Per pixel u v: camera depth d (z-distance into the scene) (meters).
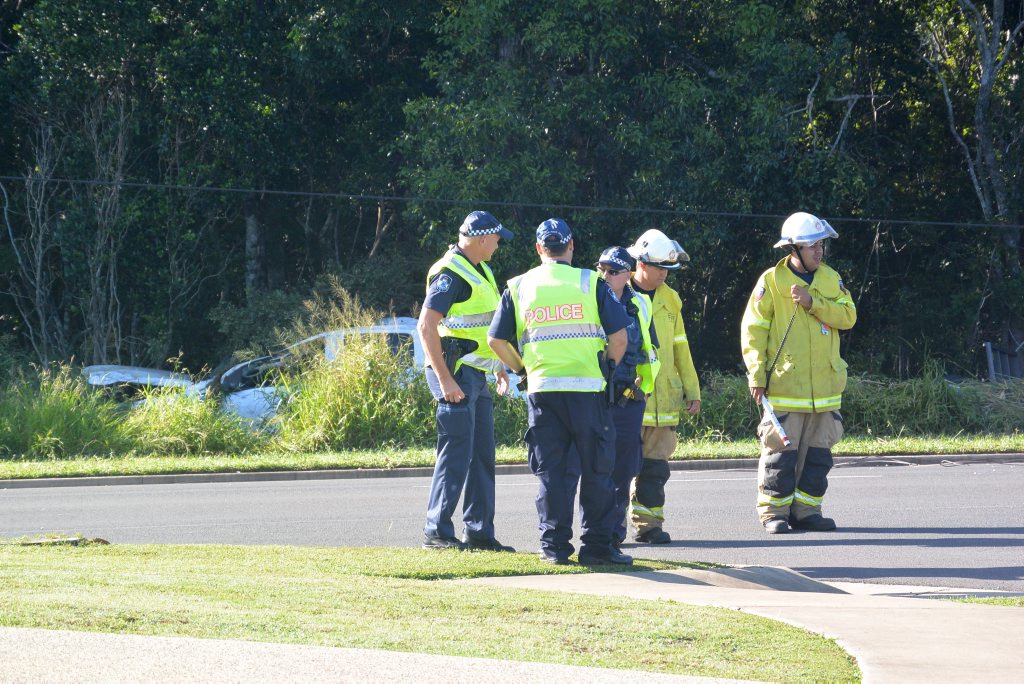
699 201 91.38
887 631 18.81
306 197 112.31
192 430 63.69
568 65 94.75
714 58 98.62
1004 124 101.31
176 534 36.41
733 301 110.00
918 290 104.31
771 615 20.12
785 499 35.50
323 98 107.94
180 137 105.69
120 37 98.50
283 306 98.94
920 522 37.38
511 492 46.28
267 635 17.41
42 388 66.69
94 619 17.97
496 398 65.75
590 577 24.91
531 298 26.69
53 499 46.31
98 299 102.25
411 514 40.53
